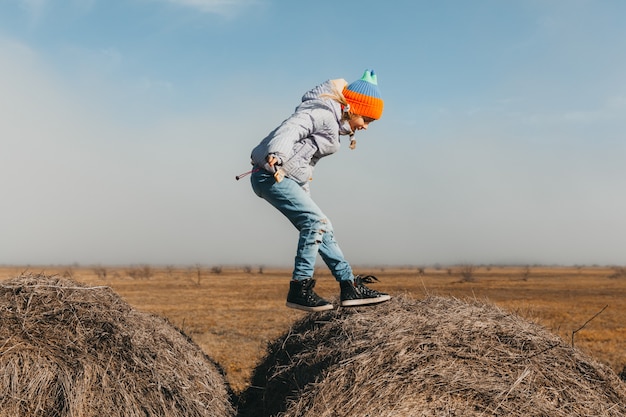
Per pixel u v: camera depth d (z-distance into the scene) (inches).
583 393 156.6
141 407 169.5
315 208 151.9
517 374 155.6
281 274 4178.2
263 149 146.3
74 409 158.4
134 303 1141.7
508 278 3191.4
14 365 160.7
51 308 174.2
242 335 613.6
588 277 3636.8
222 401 209.6
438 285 1959.9
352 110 152.4
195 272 4581.7
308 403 153.9
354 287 157.4
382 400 148.9
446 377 151.3
